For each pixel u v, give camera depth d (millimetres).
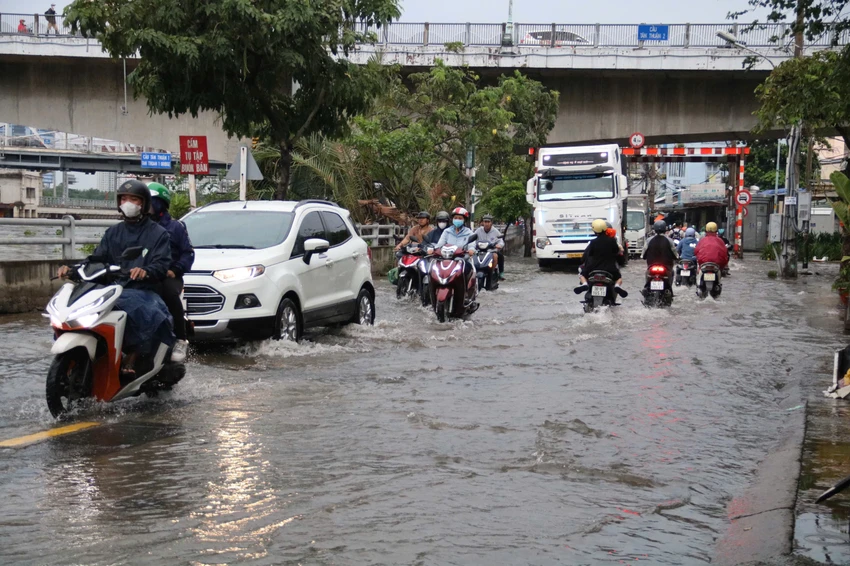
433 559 4031
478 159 36562
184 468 5547
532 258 44344
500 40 37969
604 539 4375
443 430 6676
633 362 10297
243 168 16078
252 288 10539
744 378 9406
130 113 37531
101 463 5660
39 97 37500
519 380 8977
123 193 7293
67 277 7234
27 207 93938
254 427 6727
